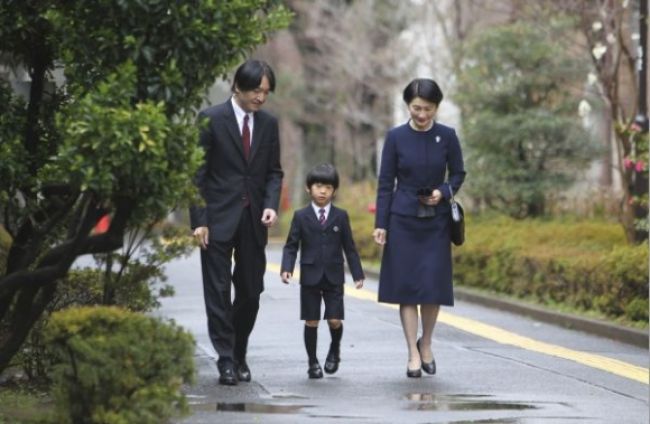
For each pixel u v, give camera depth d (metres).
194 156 22.20
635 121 50.03
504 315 49.00
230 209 29.20
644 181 49.31
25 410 25.31
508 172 67.38
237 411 25.70
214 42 23.03
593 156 68.19
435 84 30.73
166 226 31.23
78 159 21.36
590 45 54.88
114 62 22.89
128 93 21.81
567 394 28.39
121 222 22.72
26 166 25.39
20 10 24.39
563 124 66.94
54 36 24.19
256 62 29.30
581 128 68.25
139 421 21.30
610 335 41.59
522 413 25.80
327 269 30.69
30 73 25.97
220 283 29.17
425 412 25.78
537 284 50.44
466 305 53.41
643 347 39.31
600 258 45.59
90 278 30.39
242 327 29.86
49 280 23.30
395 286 30.61
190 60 23.05
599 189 68.62
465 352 35.69
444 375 31.08
